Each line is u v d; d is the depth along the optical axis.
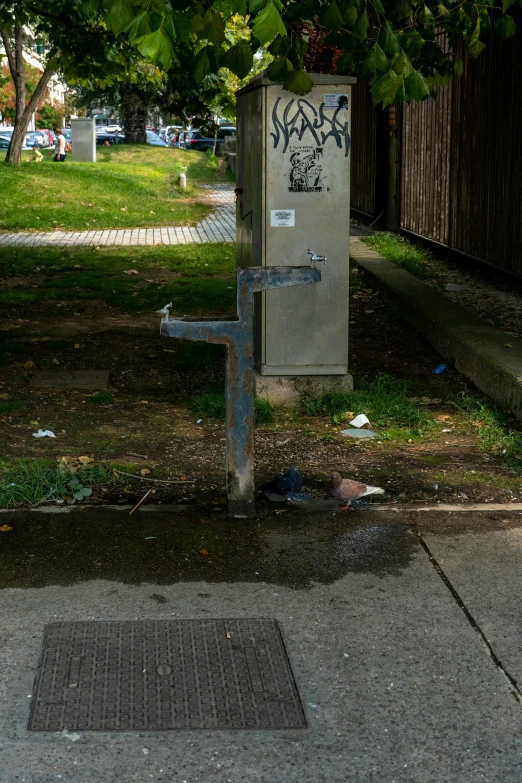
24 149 45.84
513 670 3.61
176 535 4.81
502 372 7.18
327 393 7.36
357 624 3.94
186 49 10.38
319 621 3.97
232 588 4.25
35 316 11.20
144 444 6.42
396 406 7.08
